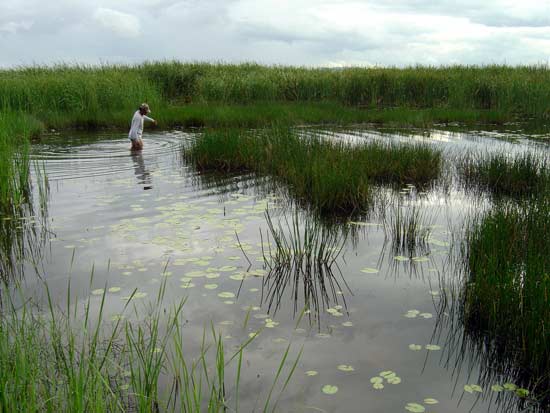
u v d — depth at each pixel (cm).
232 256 518
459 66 2769
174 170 956
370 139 1267
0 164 706
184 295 425
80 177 888
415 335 365
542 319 329
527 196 763
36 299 412
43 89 1808
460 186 841
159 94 2122
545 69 2609
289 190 802
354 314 396
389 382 307
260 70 2692
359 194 707
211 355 333
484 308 381
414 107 2170
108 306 401
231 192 789
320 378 311
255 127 1570
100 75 2089
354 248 547
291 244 550
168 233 587
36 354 288
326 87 2300
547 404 288
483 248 478
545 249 468
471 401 291
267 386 301
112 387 293
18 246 541
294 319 387
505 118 1773
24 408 240
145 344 342
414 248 546
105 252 525
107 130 1562
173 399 286
